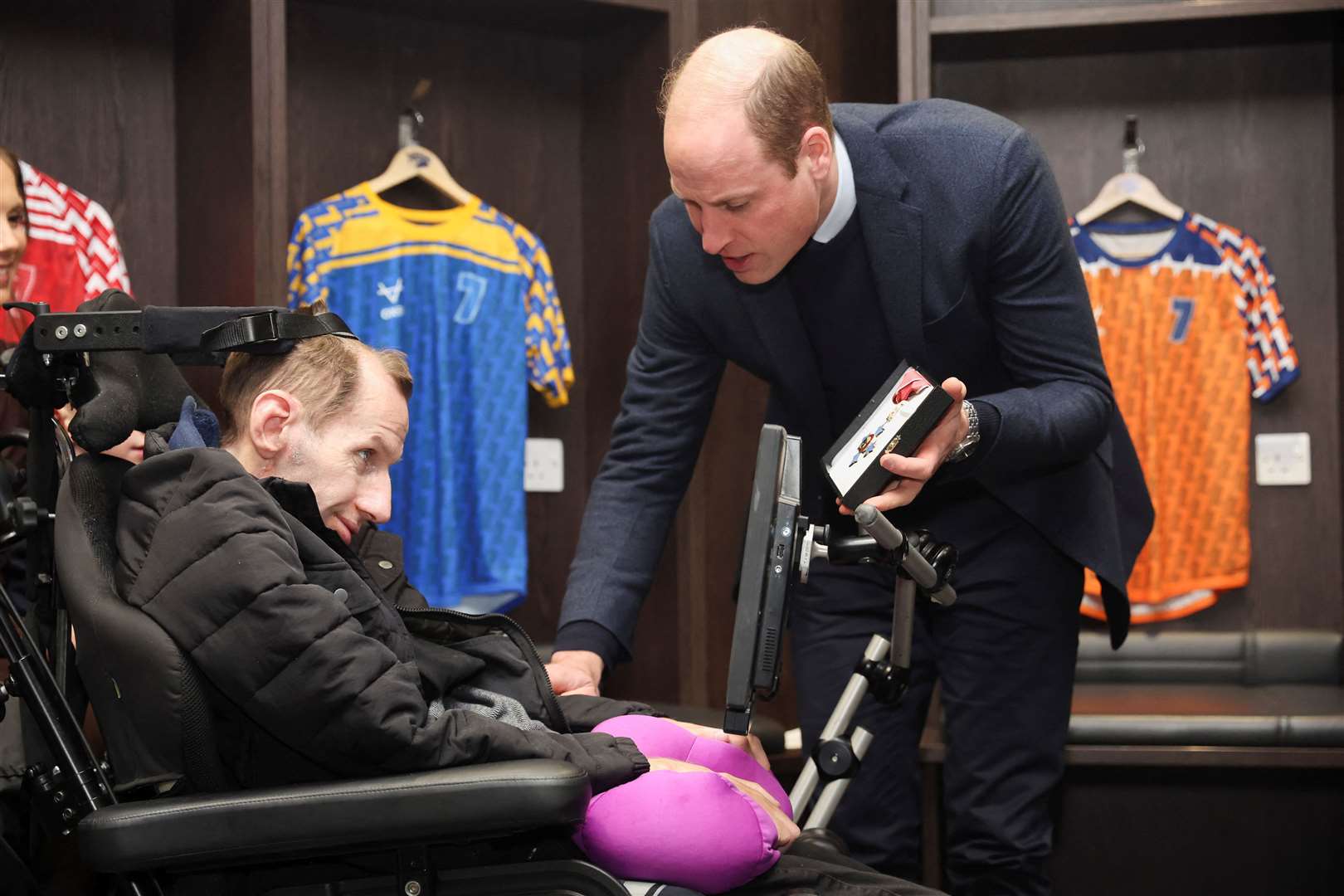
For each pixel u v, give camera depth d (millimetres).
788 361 1899
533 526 3424
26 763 1524
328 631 1177
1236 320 3182
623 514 1982
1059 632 2043
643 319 2057
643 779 1286
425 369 3025
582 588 1918
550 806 1106
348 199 2998
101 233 2820
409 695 1188
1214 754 2484
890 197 1773
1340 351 3254
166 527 1231
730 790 1290
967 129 1807
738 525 3158
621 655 1924
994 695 2053
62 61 2936
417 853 1182
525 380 3154
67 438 1483
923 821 2406
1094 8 2979
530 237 3178
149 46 3016
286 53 2953
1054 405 1723
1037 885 2100
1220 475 3180
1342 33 3137
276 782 1277
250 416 1394
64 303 2773
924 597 2102
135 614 1198
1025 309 1816
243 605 1173
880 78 3465
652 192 3227
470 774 1121
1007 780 2074
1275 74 3271
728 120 1530
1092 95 3307
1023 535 2006
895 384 1542
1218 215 3297
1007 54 3248
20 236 2662
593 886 1215
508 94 3387
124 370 1424
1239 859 2539
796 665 2223
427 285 3033
